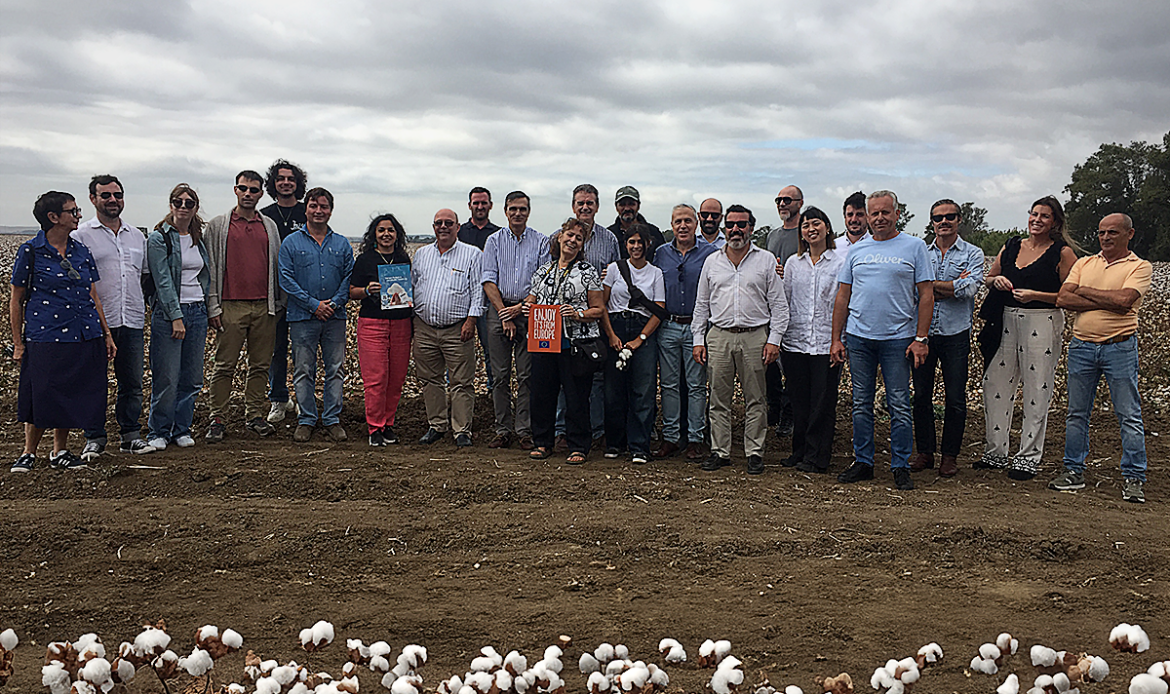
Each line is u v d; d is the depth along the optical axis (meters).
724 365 7.60
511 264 8.24
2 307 16.45
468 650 4.25
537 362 7.76
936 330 7.54
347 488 6.74
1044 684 2.61
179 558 5.41
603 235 8.26
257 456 7.54
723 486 7.07
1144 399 10.75
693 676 3.95
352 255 8.45
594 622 4.55
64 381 6.90
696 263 7.91
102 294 7.33
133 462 7.23
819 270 7.48
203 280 7.96
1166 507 6.74
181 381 7.92
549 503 6.52
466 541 5.76
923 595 4.94
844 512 6.38
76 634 4.44
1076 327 7.09
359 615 4.64
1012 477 7.48
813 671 4.00
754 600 4.86
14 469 6.95
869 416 7.30
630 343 7.70
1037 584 5.14
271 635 4.41
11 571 5.21
